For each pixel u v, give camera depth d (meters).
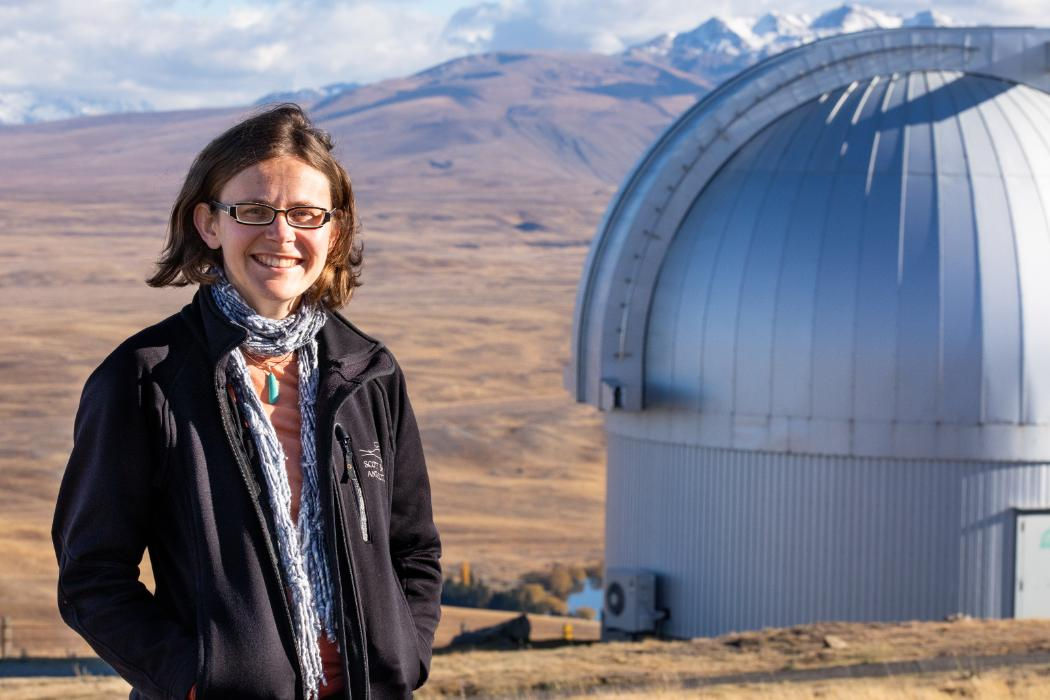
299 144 4.08
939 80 27.30
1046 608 25.48
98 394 3.83
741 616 26.23
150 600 3.84
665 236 26.81
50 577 52.53
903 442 24.81
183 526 3.85
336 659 4.01
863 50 27.27
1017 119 26.56
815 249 25.23
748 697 15.62
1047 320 24.83
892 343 24.67
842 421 25.00
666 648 22.16
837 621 25.38
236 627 3.73
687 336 26.39
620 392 26.95
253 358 4.13
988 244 24.91
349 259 4.42
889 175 25.48
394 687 4.05
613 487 29.03
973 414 24.72
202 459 3.85
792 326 25.23
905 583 25.14
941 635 21.75
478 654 22.59
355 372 4.18
